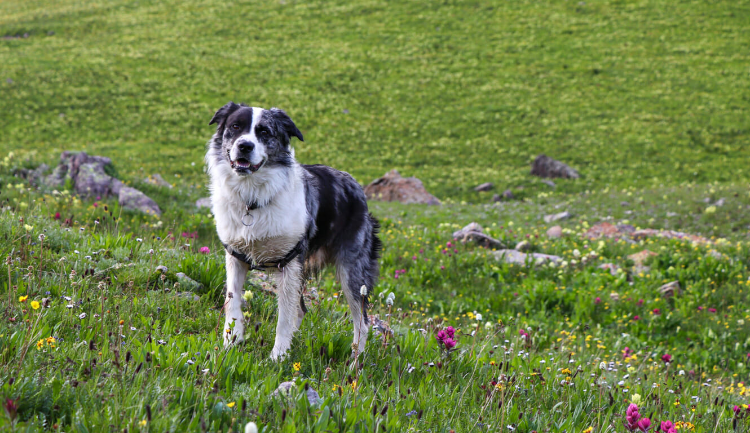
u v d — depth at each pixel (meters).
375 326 6.34
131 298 5.34
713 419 4.88
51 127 36.75
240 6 65.81
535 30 57.38
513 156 35.38
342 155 35.03
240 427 3.09
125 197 12.75
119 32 57.56
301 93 44.62
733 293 11.04
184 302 5.59
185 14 63.22
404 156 35.25
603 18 59.53
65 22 60.09
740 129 38.59
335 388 4.03
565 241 15.13
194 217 12.60
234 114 5.23
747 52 50.62
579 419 4.45
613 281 11.45
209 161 5.43
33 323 4.06
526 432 4.04
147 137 36.53
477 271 11.67
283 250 5.20
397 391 4.23
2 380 3.18
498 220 20.78
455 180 31.36
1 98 40.31
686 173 32.41
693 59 50.03
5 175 12.94
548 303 10.27
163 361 3.84
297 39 56.44
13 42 53.78
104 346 3.93
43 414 2.99
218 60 50.84
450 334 4.97
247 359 4.21
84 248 6.33
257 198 5.04
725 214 19.30
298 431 3.21
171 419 3.06
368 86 46.56
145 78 46.25
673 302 10.67
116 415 3.02
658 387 5.37
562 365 6.21
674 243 14.12
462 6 63.88
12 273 5.18
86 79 45.03
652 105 42.69
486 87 46.31
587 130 39.03
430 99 44.47
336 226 6.02
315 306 6.51
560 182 30.97
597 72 48.66
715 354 8.44
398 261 12.10
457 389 4.73
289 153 5.35
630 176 31.78
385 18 61.44
